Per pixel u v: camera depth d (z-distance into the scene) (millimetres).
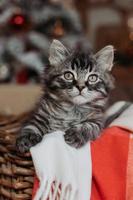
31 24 1140
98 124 536
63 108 548
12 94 1032
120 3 1760
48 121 547
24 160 473
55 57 555
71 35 1188
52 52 555
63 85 540
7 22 1107
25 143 486
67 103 545
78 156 475
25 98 1027
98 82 546
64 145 478
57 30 1153
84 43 1204
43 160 466
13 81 1151
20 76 1156
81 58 545
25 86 1071
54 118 549
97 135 506
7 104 1022
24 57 1128
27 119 597
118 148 480
